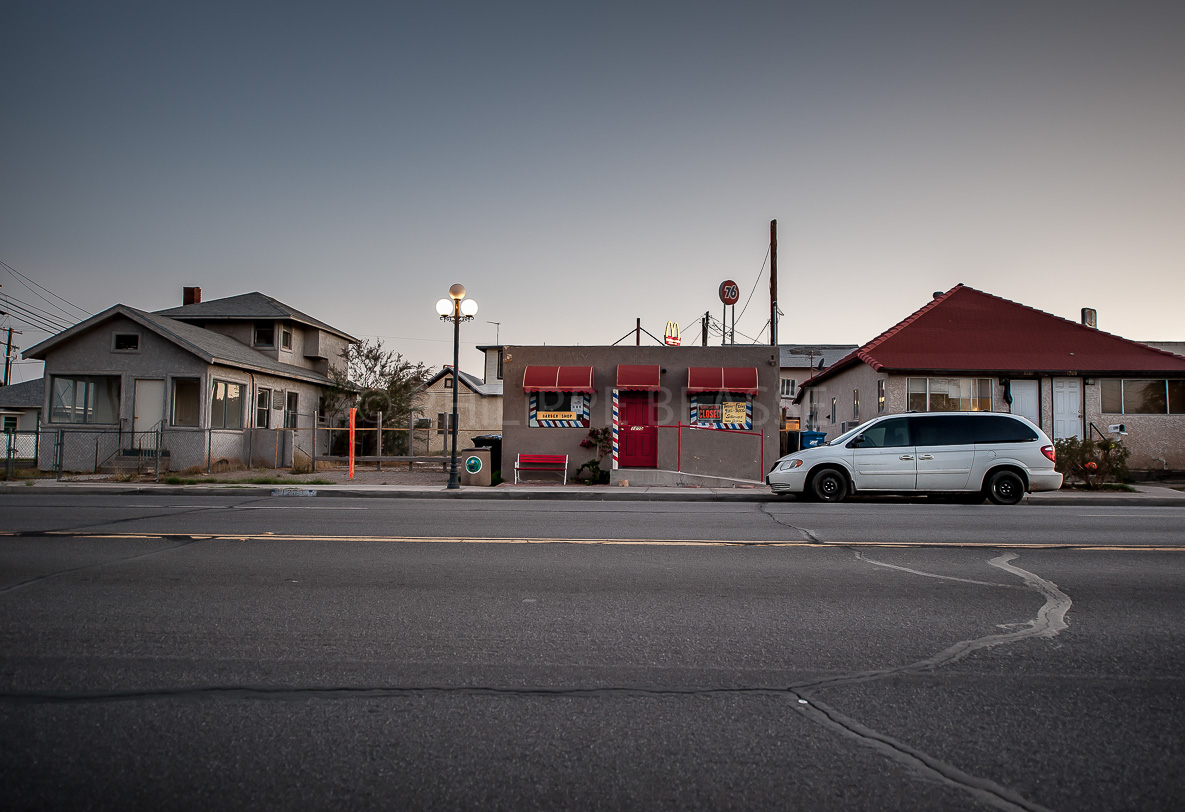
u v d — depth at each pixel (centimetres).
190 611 573
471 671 450
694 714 389
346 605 593
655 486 1850
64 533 946
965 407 2167
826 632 527
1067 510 1338
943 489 1467
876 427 1514
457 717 384
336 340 3366
